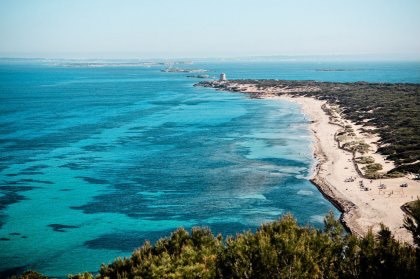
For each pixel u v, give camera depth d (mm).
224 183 76750
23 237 56938
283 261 27234
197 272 27125
